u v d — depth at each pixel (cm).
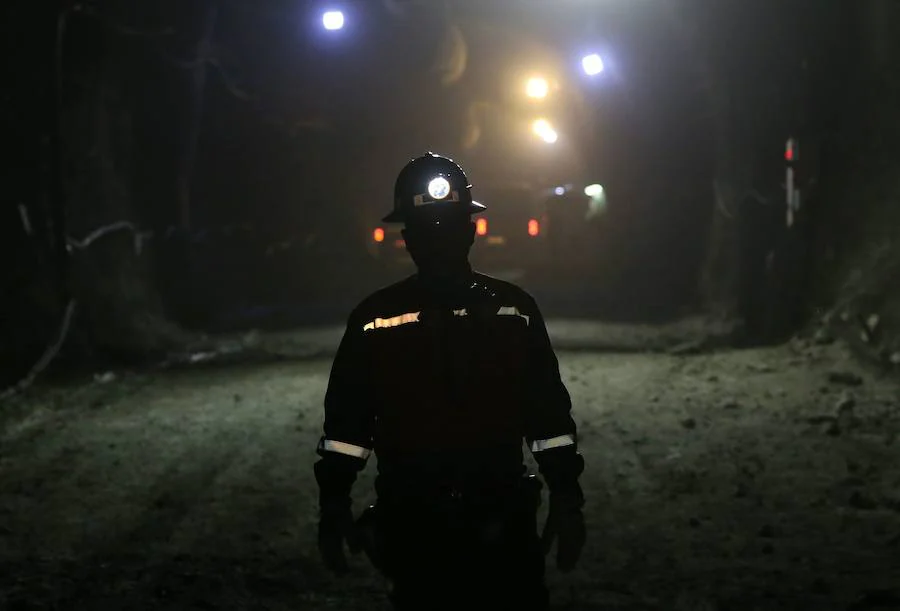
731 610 564
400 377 350
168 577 638
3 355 1427
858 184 1513
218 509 795
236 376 1430
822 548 671
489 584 344
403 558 346
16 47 1538
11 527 759
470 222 361
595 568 644
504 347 353
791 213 1616
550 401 361
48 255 1582
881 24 1453
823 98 1579
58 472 921
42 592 614
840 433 980
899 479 825
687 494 806
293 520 762
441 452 347
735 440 973
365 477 875
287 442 1014
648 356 1507
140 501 823
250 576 636
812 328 1495
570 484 361
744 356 1448
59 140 1591
